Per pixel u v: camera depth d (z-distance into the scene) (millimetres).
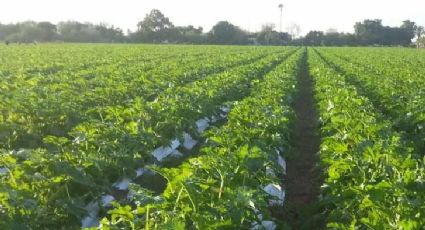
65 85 17688
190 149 13336
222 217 6031
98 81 19875
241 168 7375
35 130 12359
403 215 6078
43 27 118438
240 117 11812
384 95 17344
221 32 125375
